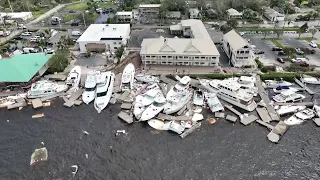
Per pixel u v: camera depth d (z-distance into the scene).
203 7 170.88
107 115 77.25
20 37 130.50
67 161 62.00
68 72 98.06
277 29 137.25
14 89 89.25
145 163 61.50
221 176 58.22
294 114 76.00
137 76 93.00
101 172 59.19
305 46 116.81
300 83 89.44
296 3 181.75
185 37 130.00
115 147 65.88
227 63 103.94
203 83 89.00
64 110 79.56
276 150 64.75
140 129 71.81
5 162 61.94
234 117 74.81
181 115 76.62
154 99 79.62
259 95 84.44
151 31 138.75
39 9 186.00
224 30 135.50
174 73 95.94
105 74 89.75
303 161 61.69
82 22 151.75
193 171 59.47
